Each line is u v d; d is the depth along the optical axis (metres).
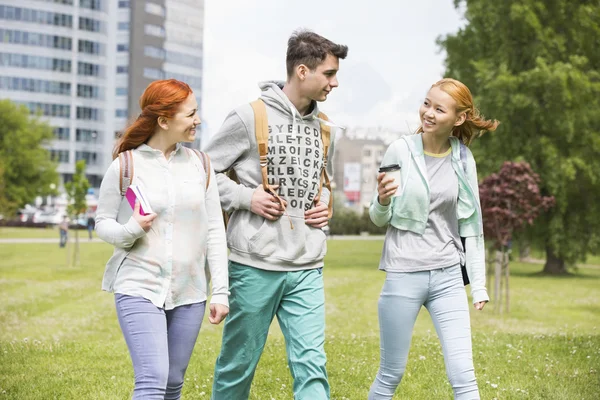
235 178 4.75
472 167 4.57
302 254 4.52
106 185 4.07
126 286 3.97
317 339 4.46
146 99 4.10
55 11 110.94
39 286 19.27
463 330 4.41
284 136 4.51
